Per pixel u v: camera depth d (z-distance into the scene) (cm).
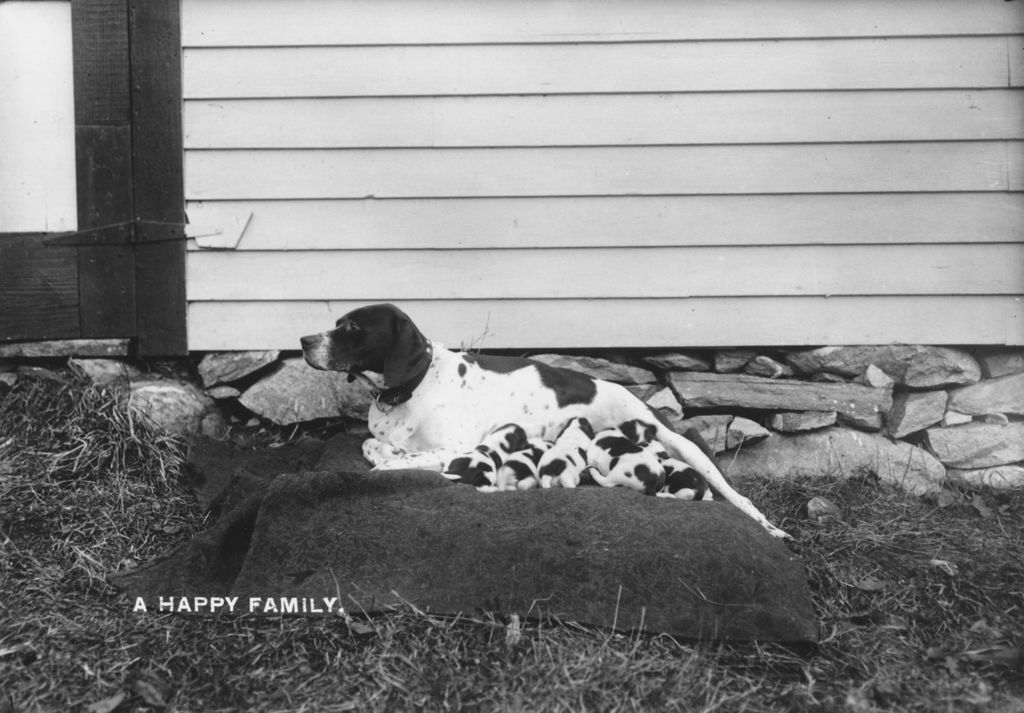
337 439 461
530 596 327
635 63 489
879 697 300
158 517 412
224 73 488
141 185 488
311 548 344
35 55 498
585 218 493
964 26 486
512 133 490
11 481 418
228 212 490
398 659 309
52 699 291
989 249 491
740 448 498
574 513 352
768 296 495
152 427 461
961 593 369
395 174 491
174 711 287
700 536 343
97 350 493
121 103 487
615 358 505
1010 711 297
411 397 435
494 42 488
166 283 490
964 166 488
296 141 489
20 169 498
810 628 322
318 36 487
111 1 484
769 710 291
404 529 349
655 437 443
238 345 494
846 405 492
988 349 501
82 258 489
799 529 421
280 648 316
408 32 488
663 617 323
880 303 495
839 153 490
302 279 494
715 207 493
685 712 288
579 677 298
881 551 400
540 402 453
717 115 490
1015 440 489
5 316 490
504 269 495
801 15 488
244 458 452
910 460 483
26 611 338
